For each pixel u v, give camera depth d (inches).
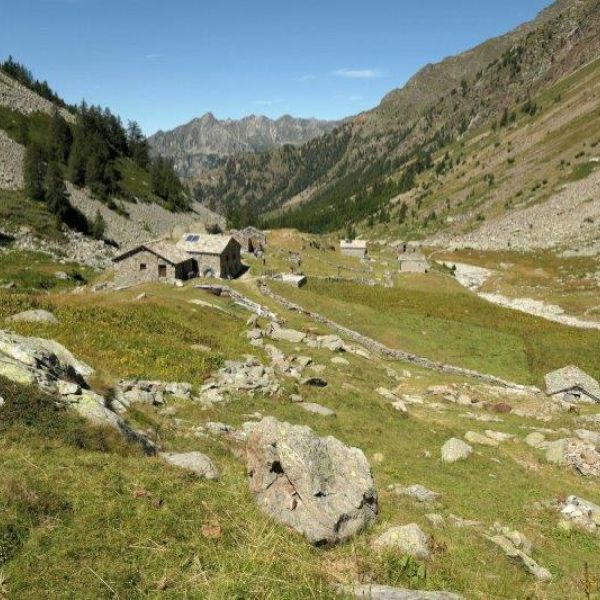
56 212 4414.4
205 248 3304.6
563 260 5516.7
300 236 5211.6
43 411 650.2
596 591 627.5
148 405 1013.2
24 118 6624.0
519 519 882.1
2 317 1417.3
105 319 1635.1
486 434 1476.4
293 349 1946.4
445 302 3501.5
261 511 576.4
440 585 533.3
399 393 1840.6
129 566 433.4
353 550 548.4
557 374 2356.1
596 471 1248.2
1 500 465.1
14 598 382.3
